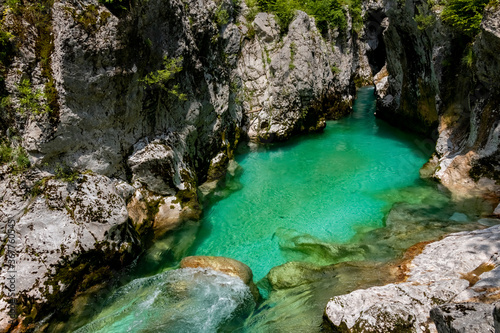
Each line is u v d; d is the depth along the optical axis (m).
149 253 6.82
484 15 7.43
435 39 9.69
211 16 10.29
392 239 6.99
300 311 5.33
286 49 12.71
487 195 7.93
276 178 10.30
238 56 12.42
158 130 7.81
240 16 12.79
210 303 5.51
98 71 6.00
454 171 8.78
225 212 8.59
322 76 14.23
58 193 5.70
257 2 13.04
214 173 9.90
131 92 6.80
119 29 6.09
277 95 12.70
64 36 5.46
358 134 13.87
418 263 5.86
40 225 5.46
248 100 12.75
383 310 4.51
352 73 19.16
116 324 5.18
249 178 10.32
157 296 5.71
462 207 7.82
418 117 12.64
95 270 5.79
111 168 6.80
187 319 5.22
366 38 23.22
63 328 5.14
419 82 12.00
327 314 4.83
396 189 9.22
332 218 8.16
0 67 5.23
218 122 10.21
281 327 5.04
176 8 7.30
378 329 4.37
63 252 5.42
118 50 6.16
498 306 2.91
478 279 4.89
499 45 7.18
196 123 8.98
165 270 6.63
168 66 7.34
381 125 14.93
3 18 5.25
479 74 8.12
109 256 5.92
